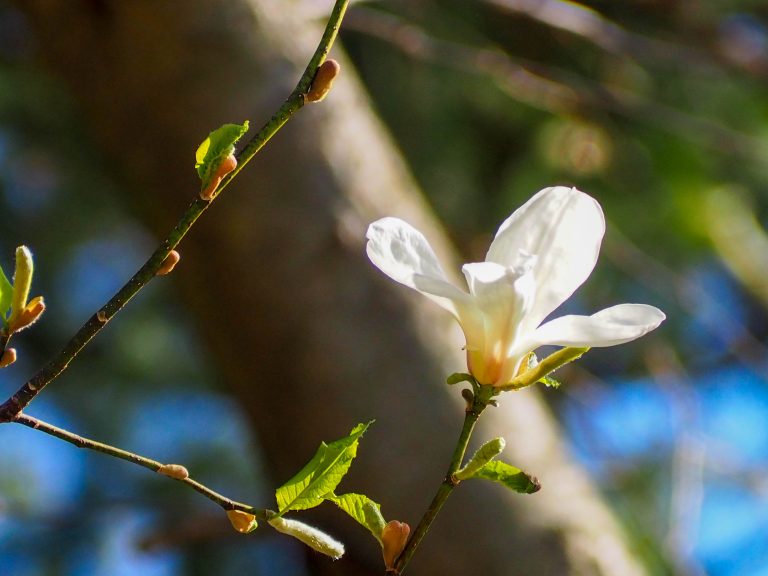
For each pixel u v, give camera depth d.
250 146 0.95
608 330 0.95
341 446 0.95
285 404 1.29
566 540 1.25
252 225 1.30
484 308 0.96
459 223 2.25
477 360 0.96
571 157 2.21
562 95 1.81
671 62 2.05
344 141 1.37
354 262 1.30
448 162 2.27
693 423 1.64
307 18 1.44
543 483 1.27
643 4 2.21
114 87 1.40
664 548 1.72
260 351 1.30
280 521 0.95
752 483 1.67
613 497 2.02
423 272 0.96
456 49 1.79
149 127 1.38
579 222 0.99
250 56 1.36
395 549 0.95
